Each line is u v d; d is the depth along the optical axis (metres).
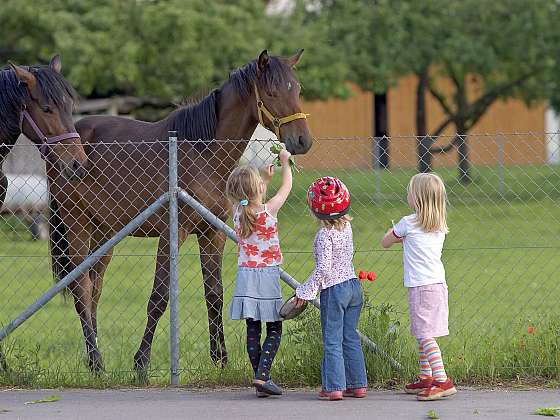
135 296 13.65
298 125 8.32
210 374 8.14
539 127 43.44
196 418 6.83
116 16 22.50
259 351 7.41
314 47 24.69
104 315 12.25
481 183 22.36
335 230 7.20
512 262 15.79
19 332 11.23
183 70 22.95
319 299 7.84
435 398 7.27
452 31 26.70
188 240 17.59
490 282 13.95
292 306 7.15
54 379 8.14
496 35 27.11
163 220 8.45
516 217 19.14
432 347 7.28
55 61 8.79
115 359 9.31
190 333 10.61
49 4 22.86
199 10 22.75
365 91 27.89
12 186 17.36
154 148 8.69
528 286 13.52
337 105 42.81
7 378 8.12
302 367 7.96
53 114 8.38
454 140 28.95
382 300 11.91
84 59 21.92
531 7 26.80
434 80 30.27
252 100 8.44
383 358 7.95
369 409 7.04
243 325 10.49
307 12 26.33
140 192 8.73
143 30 22.39
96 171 9.04
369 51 26.31
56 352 9.76
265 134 21.67
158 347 10.04
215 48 22.94
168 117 8.84
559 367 7.98
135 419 6.84
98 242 9.31
